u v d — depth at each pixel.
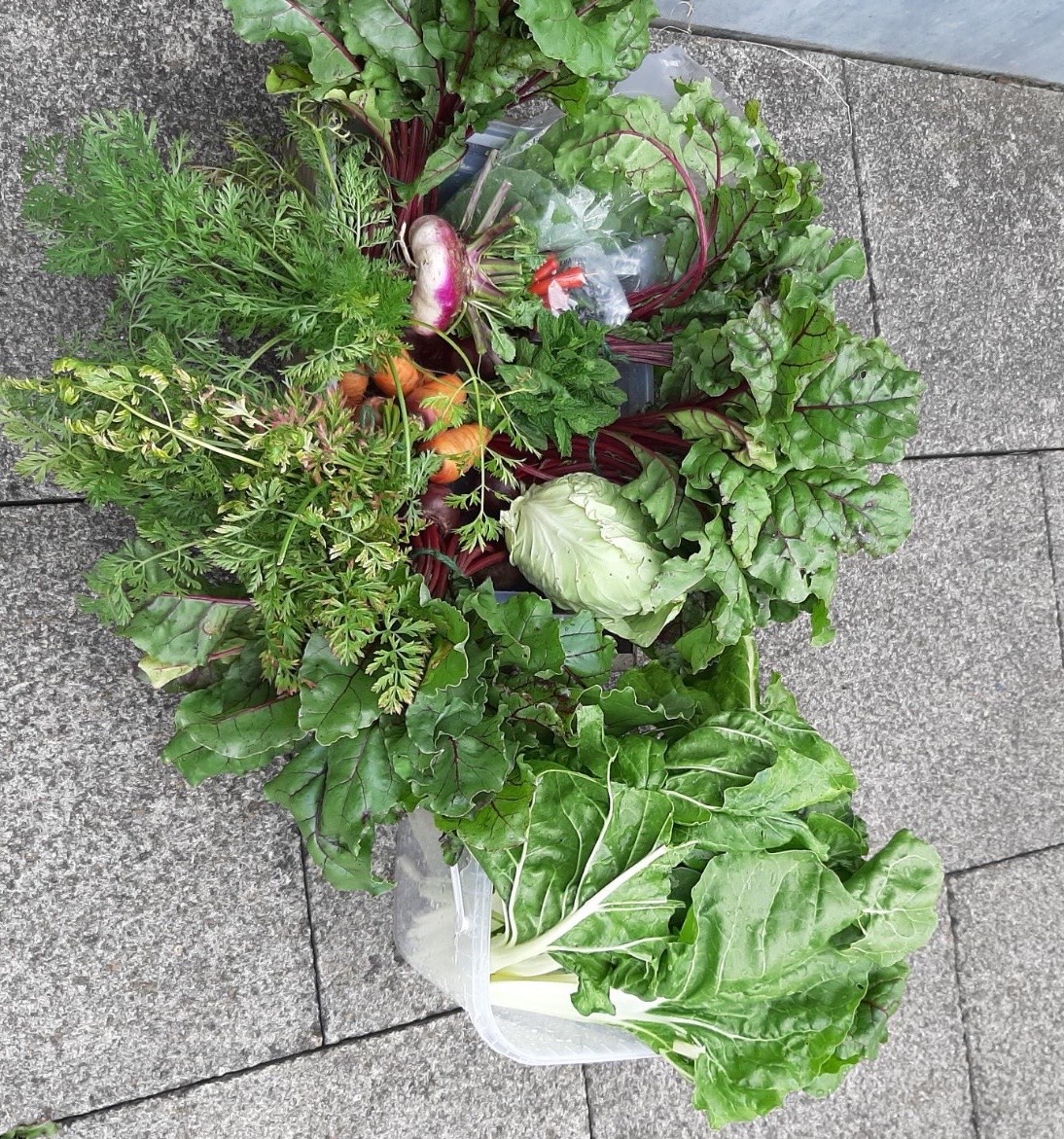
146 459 1.09
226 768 1.25
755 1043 1.44
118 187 1.07
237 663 1.28
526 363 1.35
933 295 2.20
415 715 1.17
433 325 1.29
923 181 2.18
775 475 1.37
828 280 1.48
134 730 1.48
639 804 1.29
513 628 1.25
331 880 1.26
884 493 1.41
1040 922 2.30
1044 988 2.30
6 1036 1.43
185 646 1.25
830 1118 2.04
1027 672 2.29
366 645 1.19
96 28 1.43
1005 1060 2.24
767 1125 1.97
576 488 1.37
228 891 1.54
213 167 1.37
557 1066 1.78
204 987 1.53
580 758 1.30
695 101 1.45
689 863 1.42
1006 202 2.29
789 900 1.40
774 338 1.28
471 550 1.28
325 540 1.14
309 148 1.22
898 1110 2.12
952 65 2.29
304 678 1.15
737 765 1.38
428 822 1.41
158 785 1.50
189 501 1.17
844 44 2.12
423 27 1.17
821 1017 1.45
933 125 2.20
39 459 1.09
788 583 1.38
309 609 1.12
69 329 1.43
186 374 1.01
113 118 1.12
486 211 1.41
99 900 1.47
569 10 1.10
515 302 1.31
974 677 2.23
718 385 1.37
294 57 1.27
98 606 1.18
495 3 1.14
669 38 1.88
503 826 1.18
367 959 1.63
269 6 1.14
